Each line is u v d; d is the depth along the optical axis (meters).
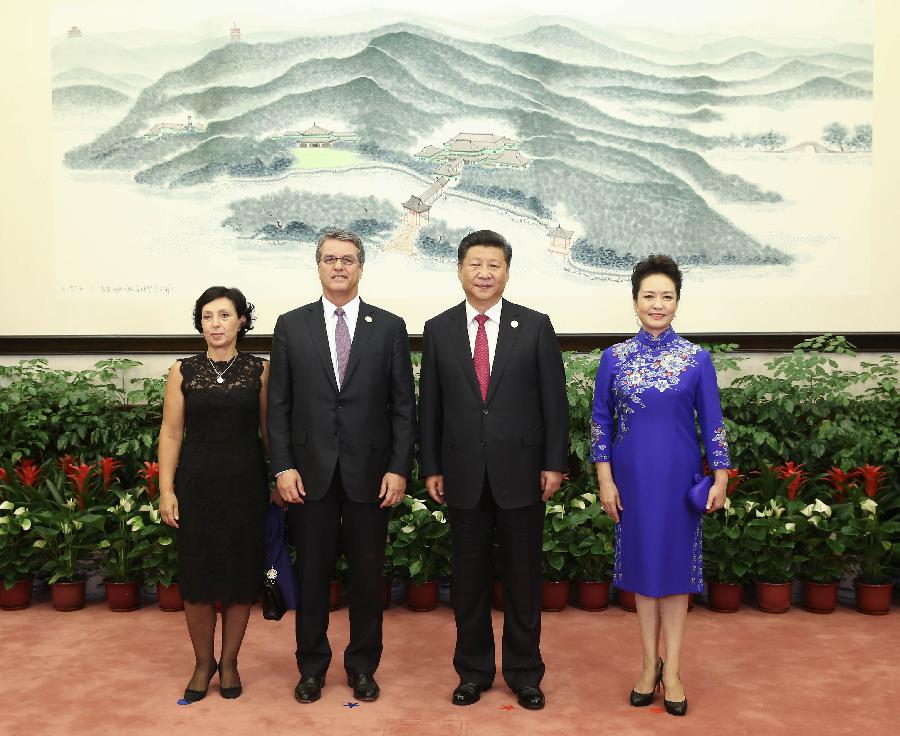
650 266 2.94
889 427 4.37
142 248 4.88
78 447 4.45
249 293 4.87
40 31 4.88
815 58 4.80
